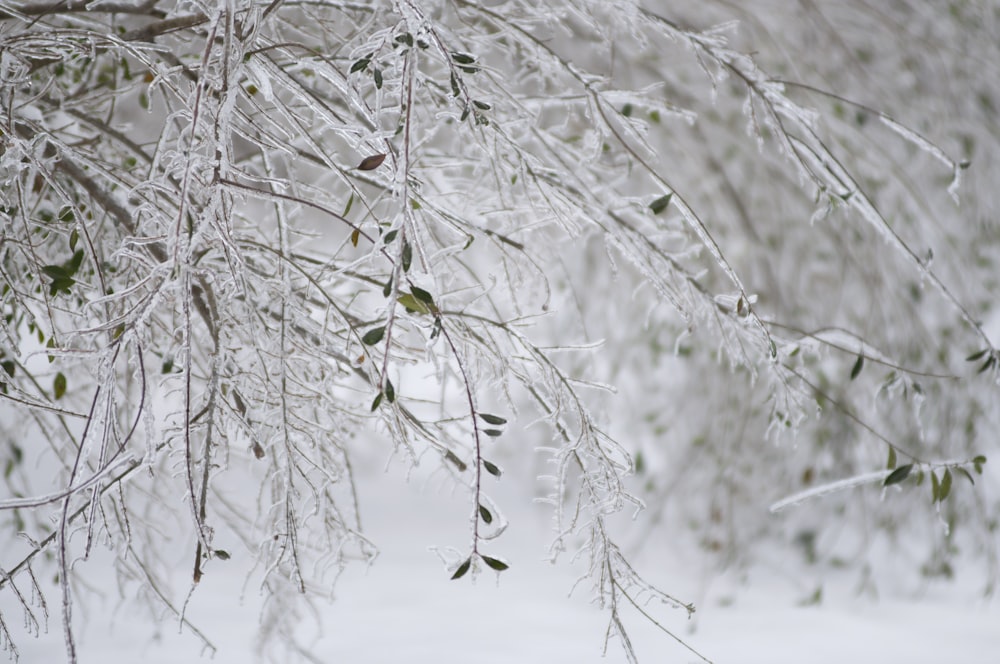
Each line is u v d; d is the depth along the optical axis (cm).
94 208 214
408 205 175
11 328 215
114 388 181
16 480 282
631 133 211
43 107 213
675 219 256
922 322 341
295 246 225
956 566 334
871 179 339
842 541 343
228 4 181
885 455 336
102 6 209
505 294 229
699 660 262
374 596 304
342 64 215
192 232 185
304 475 192
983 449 344
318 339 205
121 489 193
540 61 225
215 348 191
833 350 341
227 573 309
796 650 271
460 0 215
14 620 263
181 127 221
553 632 279
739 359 222
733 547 325
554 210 210
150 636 259
